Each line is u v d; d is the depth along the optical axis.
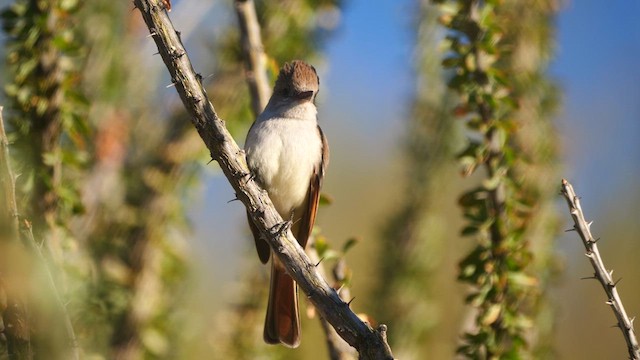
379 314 13.70
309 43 11.90
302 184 10.05
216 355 11.87
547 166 10.71
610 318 17.78
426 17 13.85
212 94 11.92
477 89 8.66
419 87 14.05
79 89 10.70
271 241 7.24
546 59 11.23
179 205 11.69
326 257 9.34
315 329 14.38
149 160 11.89
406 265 13.77
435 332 14.12
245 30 9.76
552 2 11.20
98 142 12.05
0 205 6.38
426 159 14.05
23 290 6.35
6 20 8.60
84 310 9.71
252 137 9.96
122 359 11.16
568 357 17.62
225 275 15.64
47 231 8.51
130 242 11.50
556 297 10.73
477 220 8.56
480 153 8.62
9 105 8.69
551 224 10.55
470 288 10.50
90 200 11.69
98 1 12.16
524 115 10.68
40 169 8.56
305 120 10.05
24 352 6.32
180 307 12.04
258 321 11.76
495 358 8.52
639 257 19.59
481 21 8.67
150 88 13.45
